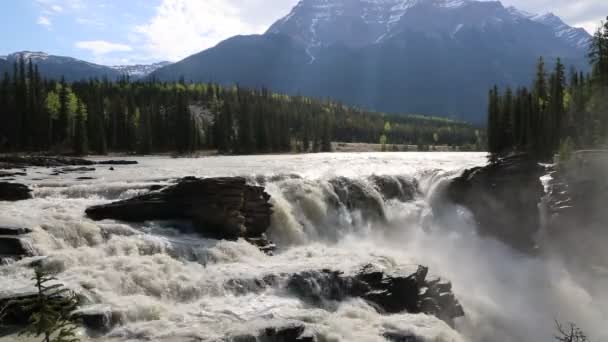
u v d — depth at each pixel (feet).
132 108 451.53
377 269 81.61
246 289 73.05
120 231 86.38
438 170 160.45
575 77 317.83
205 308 65.36
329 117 600.80
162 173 173.88
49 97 392.88
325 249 106.42
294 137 512.63
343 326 65.16
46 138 354.13
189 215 99.09
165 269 74.02
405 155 349.82
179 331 56.65
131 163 240.94
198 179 102.47
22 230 75.87
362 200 138.51
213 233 98.27
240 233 99.76
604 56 240.73
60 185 127.34
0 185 107.55
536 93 291.38
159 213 98.63
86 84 520.42
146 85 640.58
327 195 132.67
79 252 74.28
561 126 246.47
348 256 95.55
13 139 343.26
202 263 82.74
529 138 235.81
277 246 108.58
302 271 77.56
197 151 411.75
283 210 115.96
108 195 117.39
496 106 275.59
